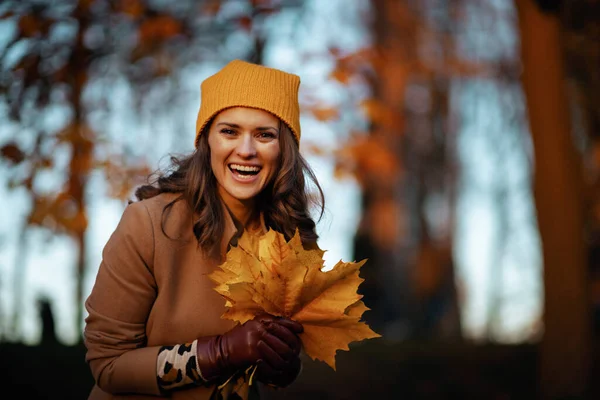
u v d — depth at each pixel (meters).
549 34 5.66
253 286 1.89
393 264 12.22
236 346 1.91
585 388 5.37
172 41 5.73
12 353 5.44
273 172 2.19
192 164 2.16
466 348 6.82
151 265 2.06
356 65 5.61
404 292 12.30
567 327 5.42
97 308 2.03
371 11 10.59
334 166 5.45
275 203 2.26
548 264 5.54
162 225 2.08
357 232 12.05
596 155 8.02
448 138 12.77
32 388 4.99
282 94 2.14
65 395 5.02
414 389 5.84
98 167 4.82
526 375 6.15
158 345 2.07
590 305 5.57
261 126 2.10
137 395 2.03
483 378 6.04
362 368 6.15
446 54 11.62
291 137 2.21
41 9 4.85
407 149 12.06
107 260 2.06
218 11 5.59
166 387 1.96
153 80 6.01
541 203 5.61
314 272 1.91
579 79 8.12
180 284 2.09
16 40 4.70
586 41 7.68
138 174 5.11
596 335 6.65
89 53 5.16
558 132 5.60
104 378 2.00
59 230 4.69
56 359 5.36
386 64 6.08
